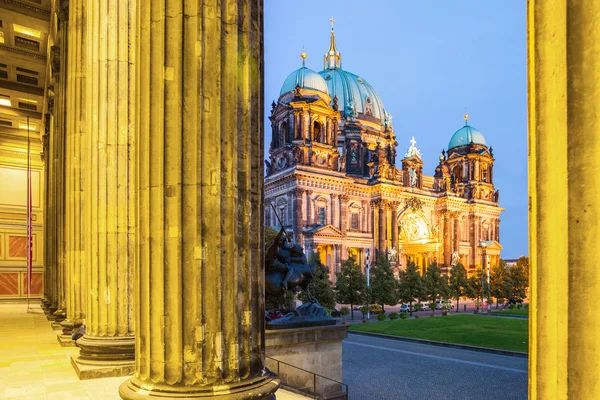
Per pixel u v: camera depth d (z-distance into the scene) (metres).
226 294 6.34
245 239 6.66
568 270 2.34
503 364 28.25
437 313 70.75
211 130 6.40
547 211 2.57
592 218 2.25
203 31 6.42
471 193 106.94
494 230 111.00
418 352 32.81
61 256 19.12
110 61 11.09
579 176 2.31
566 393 2.34
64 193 19.02
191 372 6.06
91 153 10.98
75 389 9.53
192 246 6.20
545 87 2.59
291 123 80.31
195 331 6.10
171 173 6.34
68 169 15.30
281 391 12.90
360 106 110.38
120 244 10.84
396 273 86.69
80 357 11.08
